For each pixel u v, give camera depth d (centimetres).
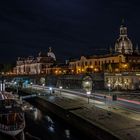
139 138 4400
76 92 11769
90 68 18888
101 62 18588
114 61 17250
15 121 6103
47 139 5772
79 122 6162
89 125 5547
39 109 9725
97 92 11225
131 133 4697
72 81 14812
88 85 12812
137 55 17350
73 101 8950
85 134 5784
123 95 9975
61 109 7756
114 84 12606
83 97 9812
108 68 16400
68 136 5972
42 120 7712
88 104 8050
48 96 11044
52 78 16888
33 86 16988
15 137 6019
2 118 6075
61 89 13188
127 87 12244
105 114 6331
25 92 14788
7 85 18338
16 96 9312
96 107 7412
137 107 7181
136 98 9100
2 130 5997
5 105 6262
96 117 6022
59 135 6053
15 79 19288
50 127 6850
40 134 6181
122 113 6400
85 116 6178
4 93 9262
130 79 12275
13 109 6225
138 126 5156
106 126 5188
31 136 6050
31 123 7319
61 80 15938
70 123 6869
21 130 6000
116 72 12800
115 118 5872
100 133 5034
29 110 8881
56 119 7894
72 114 6700
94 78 13225
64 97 10281
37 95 11456
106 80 12975
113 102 8194
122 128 5038
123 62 16000
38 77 17600
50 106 9169
